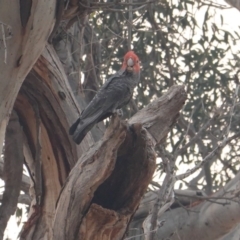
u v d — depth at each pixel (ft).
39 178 31.91
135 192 24.81
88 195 23.86
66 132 32.53
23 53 25.41
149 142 24.13
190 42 58.65
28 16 25.25
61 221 24.71
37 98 32.55
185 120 59.36
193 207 46.44
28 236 31.27
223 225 44.42
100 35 57.31
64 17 34.73
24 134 33.32
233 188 44.62
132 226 46.39
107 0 48.47
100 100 29.19
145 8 54.44
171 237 45.96
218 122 56.24
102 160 23.57
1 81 24.82
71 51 47.42
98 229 24.29
